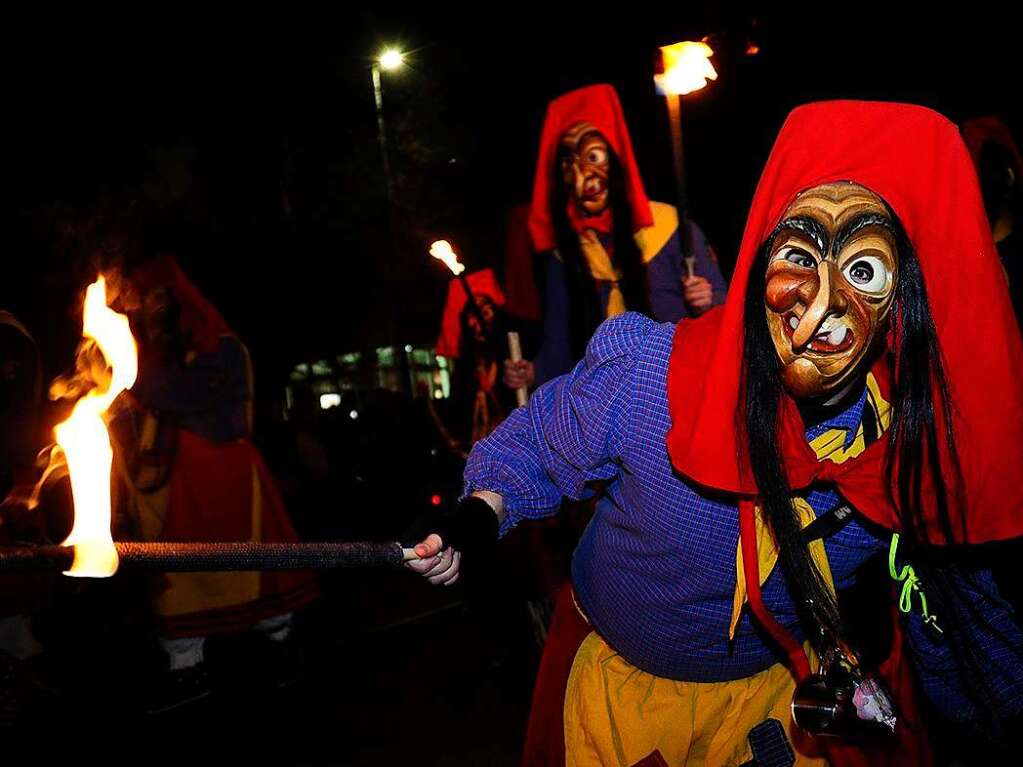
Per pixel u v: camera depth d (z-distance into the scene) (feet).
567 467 8.09
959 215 6.79
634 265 16.39
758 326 7.02
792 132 6.87
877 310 6.86
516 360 15.89
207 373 19.94
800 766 8.29
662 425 7.53
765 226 7.00
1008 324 6.87
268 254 52.70
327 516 34.22
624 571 8.04
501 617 17.46
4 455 14.56
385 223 58.59
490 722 16.74
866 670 7.93
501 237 59.88
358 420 36.68
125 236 34.04
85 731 16.75
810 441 7.34
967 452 7.00
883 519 7.25
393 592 28.60
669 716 8.29
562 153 16.55
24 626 16.92
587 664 8.55
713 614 7.91
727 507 7.52
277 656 20.42
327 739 16.44
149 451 19.49
